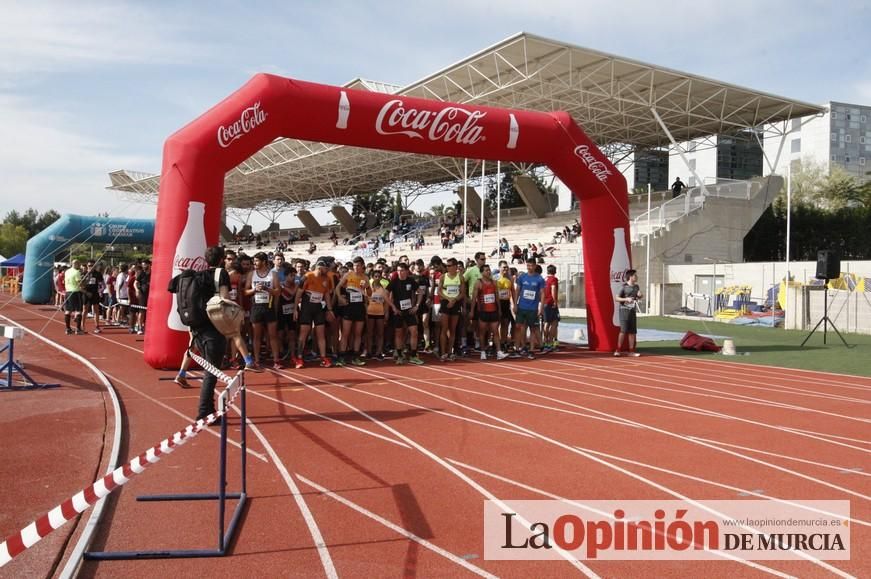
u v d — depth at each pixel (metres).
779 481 4.81
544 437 6.06
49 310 24.56
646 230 28.31
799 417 7.06
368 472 4.95
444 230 38.84
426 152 11.71
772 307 22.12
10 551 2.23
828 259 14.69
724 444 5.86
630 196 36.91
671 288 25.72
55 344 13.16
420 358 11.97
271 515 4.05
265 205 58.44
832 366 11.39
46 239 29.16
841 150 78.06
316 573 3.29
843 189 46.09
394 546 3.63
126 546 3.58
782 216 39.59
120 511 4.08
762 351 13.71
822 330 18.89
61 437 5.71
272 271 10.18
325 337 11.45
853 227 39.88
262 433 6.12
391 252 40.66
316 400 7.76
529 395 8.24
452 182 44.72
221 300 6.16
